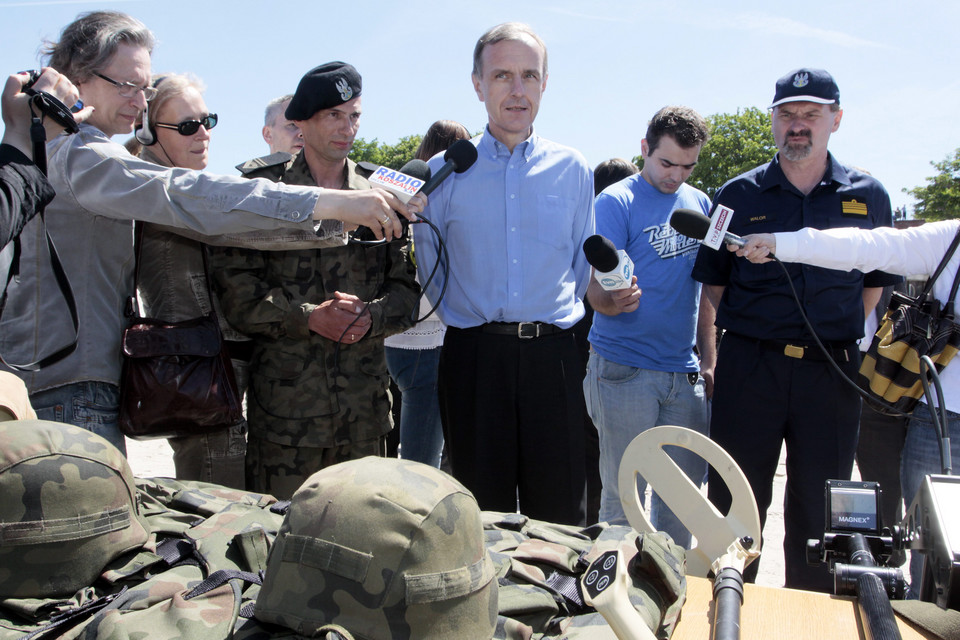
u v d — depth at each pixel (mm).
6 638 1470
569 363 2994
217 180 2342
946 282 2730
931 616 1604
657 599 1705
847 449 3109
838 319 3072
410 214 2494
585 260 3174
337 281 2896
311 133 2902
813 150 3080
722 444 3215
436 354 4098
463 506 1437
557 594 1681
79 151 2309
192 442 2887
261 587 1457
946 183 36312
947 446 2084
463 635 1366
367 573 1324
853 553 1791
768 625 1694
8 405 1881
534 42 2914
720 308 3299
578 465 2990
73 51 2389
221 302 2840
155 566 1716
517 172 2971
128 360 2465
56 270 2230
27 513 1545
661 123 3479
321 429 2834
